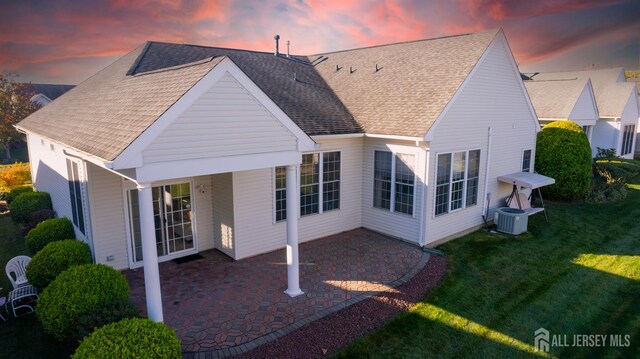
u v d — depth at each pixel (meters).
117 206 10.00
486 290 9.48
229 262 10.86
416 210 12.14
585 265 11.08
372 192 13.58
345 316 8.03
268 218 11.53
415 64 14.69
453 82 12.38
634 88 28.11
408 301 8.80
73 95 16.38
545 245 12.62
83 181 9.80
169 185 10.80
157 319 6.89
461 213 13.43
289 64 17.80
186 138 6.82
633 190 20.69
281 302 8.58
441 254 11.60
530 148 16.53
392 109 12.97
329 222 13.19
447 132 12.06
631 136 30.02
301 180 12.23
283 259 11.09
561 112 23.89
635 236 13.56
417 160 11.89
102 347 5.33
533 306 8.80
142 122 6.73
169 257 11.05
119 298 6.95
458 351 7.17
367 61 17.05
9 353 6.92
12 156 38.41
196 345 6.97
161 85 8.15
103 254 9.92
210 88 7.02
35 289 8.39
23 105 37.09
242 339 7.16
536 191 18.73
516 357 7.08
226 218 11.10
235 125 7.47
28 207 14.34
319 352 6.92
